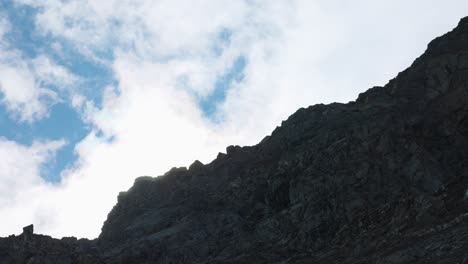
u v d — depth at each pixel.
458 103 59.50
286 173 64.38
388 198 53.09
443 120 59.12
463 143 56.03
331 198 56.19
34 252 58.16
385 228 48.38
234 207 66.12
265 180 67.56
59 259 57.81
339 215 54.38
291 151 67.69
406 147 57.06
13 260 56.97
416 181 53.38
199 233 61.44
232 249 58.03
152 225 66.56
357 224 52.09
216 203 68.38
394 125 60.56
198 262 57.12
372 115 65.25
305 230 54.97
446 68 64.81
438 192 51.09
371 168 56.78
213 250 58.94
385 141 58.50
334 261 47.16
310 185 59.00
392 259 41.47
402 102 65.94
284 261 51.41
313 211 56.09
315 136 68.19
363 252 46.12
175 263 57.62
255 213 63.75
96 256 59.28
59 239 63.06
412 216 47.56
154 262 58.31
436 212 46.03
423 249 40.72
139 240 62.94
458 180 51.38
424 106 62.72
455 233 40.78
